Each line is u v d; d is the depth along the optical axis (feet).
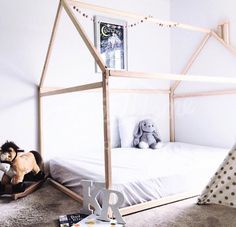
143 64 10.34
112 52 9.44
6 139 7.73
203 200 5.78
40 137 8.23
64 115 8.69
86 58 9.02
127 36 9.86
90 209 5.38
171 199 5.85
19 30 7.85
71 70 8.76
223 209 5.49
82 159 7.52
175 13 10.68
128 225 4.81
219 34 9.06
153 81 10.56
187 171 6.23
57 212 5.48
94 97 9.20
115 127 9.69
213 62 9.40
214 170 6.69
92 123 9.19
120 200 4.83
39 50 8.20
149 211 5.43
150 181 5.69
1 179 6.98
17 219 5.16
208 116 9.68
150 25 10.45
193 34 10.04
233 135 8.89
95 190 5.16
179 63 10.65
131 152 8.39
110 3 9.44
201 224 4.82
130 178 5.51
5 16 7.61
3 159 6.40
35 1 8.06
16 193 6.37
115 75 5.04
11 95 7.80
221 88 9.18
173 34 10.81
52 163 7.89
